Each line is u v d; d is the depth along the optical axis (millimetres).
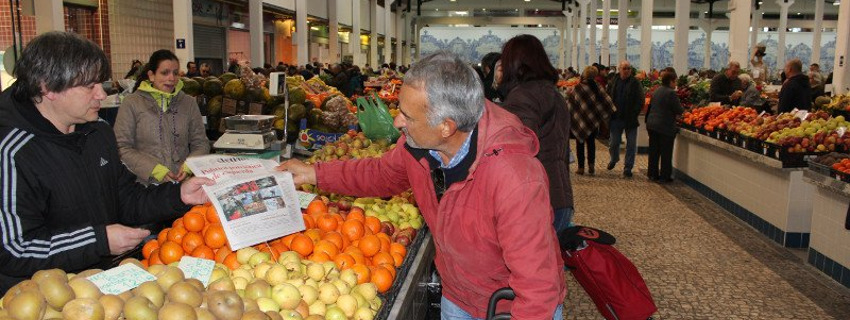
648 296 2799
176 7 12734
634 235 5719
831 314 3938
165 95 3701
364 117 4785
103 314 1439
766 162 5508
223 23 18203
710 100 9984
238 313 1598
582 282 2875
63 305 1447
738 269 4781
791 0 30297
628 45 48250
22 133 1856
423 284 3031
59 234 1829
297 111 4812
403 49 48219
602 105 8180
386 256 2467
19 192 1821
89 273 1615
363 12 33969
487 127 1736
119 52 12234
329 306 1995
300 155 4758
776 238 5504
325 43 27594
